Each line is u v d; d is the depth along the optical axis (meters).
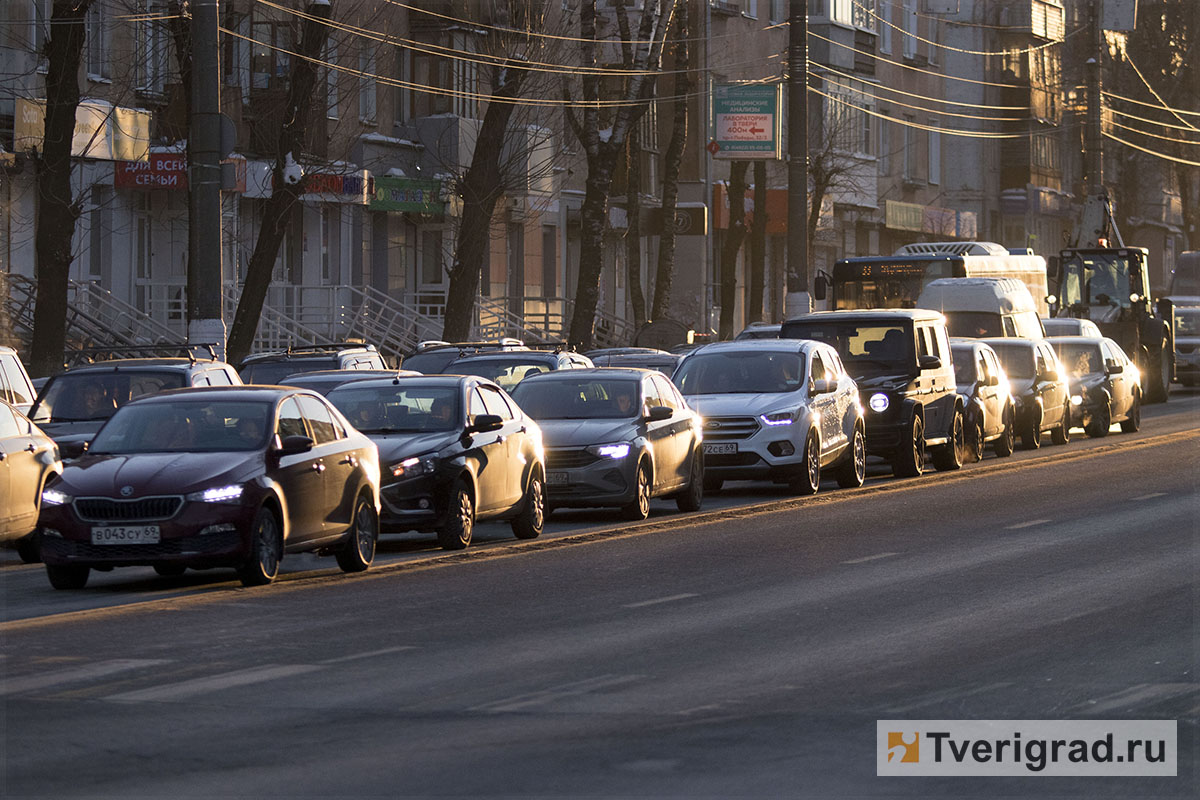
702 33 195.25
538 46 139.88
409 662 38.78
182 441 53.53
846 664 38.53
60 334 98.44
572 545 62.91
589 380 75.38
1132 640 41.69
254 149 134.12
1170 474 91.44
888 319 94.50
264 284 112.62
